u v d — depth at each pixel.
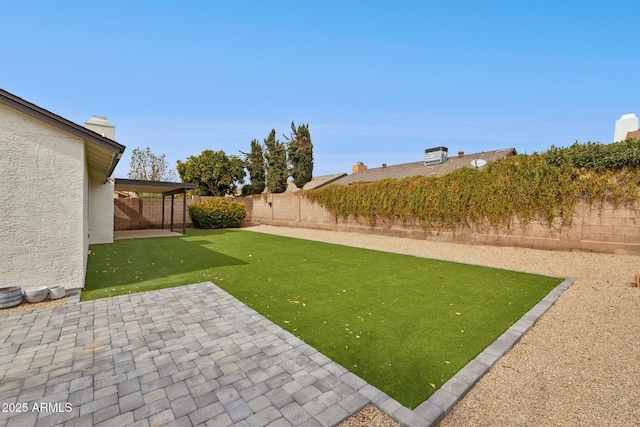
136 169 28.34
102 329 3.80
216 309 4.54
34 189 4.92
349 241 12.82
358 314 4.39
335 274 6.87
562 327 3.95
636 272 6.22
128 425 2.14
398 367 2.95
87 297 5.05
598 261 7.27
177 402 2.40
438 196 11.35
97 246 10.95
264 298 5.10
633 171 7.36
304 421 2.19
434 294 5.38
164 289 5.56
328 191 16.38
